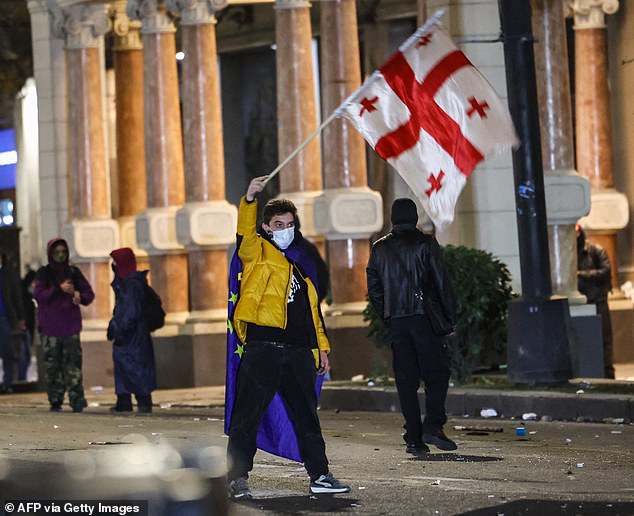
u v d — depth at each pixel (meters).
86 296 64.62
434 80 40.31
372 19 93.38
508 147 41.16
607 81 79.69
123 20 88.44
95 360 83.75
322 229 73.25
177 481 17.41
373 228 72.69
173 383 79.38
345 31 74.00
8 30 106.06
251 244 32.75
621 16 81.25
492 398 53.19
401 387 41.12
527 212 55.38
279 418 33.50
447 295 40.81
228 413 33.44
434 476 36.34
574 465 38.12
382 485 34.69
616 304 78.12
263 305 32.56
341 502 32.12
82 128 85.81
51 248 64.38
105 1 85.50
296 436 33.44
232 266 33.19
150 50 81.56
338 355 72.06
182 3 78.62
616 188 81.56
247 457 32.78
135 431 49.75
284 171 76.25
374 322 59.72
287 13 75.88
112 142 102.44
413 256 40.84
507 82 55.31
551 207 69.06
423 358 40.91
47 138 88.38
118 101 89.62
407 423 41.12
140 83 89.56
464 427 48.72
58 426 52.88
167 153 81.62
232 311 33.06
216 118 78.88
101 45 86.56
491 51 70.75
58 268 64.56
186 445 18.38
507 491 33.44
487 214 70.56
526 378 55.38
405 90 40.00
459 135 40.72
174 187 81.75
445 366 41.16
